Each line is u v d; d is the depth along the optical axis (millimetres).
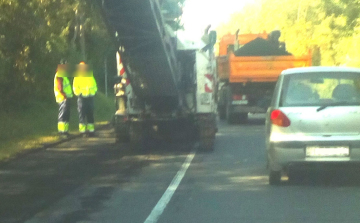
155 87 14102
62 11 15320
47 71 18625
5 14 13523
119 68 14938
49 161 13164
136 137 14859
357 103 9539
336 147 9383
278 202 8695
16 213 8102
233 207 8375
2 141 15750
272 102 10133
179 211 8156
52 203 8734
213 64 15039
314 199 8891
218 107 26562
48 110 24875
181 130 15508
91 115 18828
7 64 16031
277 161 9570
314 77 9828
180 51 14773
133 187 9961
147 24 12211
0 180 10734
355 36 34281
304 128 9500
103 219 7734
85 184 10289
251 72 22500
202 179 10688
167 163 12742
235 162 12742
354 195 9164
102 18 12211
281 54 24547
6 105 20781
